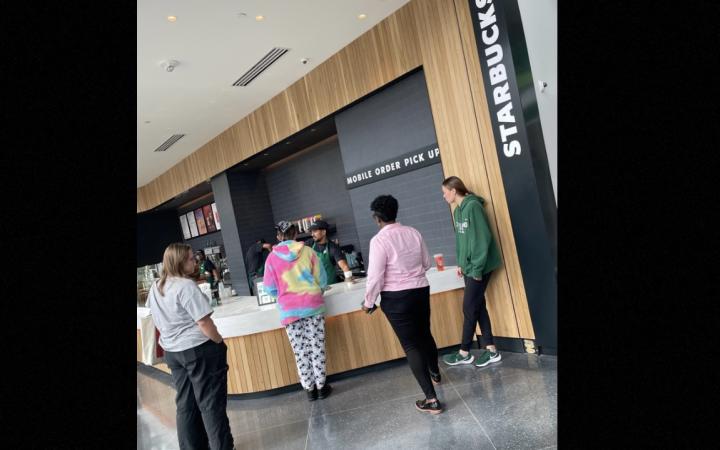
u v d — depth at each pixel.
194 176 9.82
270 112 6.98
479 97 4.01
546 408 2.79
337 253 4.48
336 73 5.58
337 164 7.56
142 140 7.88
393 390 3.63
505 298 4.02
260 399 4.11
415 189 4.95
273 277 3.70
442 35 4.27
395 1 4.53
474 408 2.99
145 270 9.56
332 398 3.74
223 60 5.19
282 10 4.30
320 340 3.77
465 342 3.89
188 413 2.88
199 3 3.93
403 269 2.98
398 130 5.04
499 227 4.00
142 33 4.27
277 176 8.95
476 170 4.15
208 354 2.75
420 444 2.67
